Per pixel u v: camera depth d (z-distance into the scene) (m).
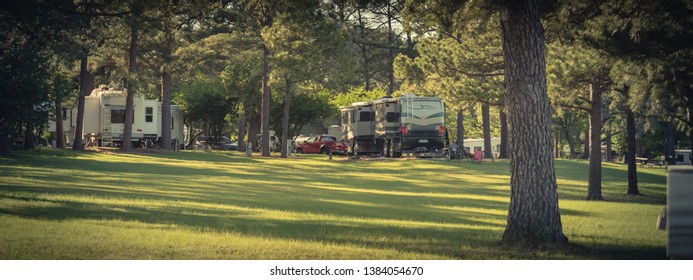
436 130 60.12
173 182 33.22
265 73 63.69
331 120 102.38
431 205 26.33
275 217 19.91
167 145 65.88
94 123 63.22
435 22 19.98
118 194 25.05
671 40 21.47
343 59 59.84
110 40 58.34
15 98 38.88
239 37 60.03
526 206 15.58
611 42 22.20
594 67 30.20
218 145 87.06
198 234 15.82
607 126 81.69
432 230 18.06
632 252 14.99
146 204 21.84
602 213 24.62
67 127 72.38
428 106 59.91
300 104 80.62
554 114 66.12
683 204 9.03
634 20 21.11
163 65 61.88
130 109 59.75
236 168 48.47
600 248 15.41
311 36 54.66
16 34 38.84
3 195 22.38
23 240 14.22
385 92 91.56
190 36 63.84
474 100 43.34
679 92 25.30
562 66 31.02
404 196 30.75
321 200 26.75
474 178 46.06
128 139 59.72
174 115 78.06
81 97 58.91
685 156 68.56
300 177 42.94
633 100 26.42
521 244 15.34
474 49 40.53
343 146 74.44
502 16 15.88
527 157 15.59
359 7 19.47
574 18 21.47
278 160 60.03
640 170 61.78
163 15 25.28
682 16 20.48
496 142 97.06
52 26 34.00
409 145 59.62
